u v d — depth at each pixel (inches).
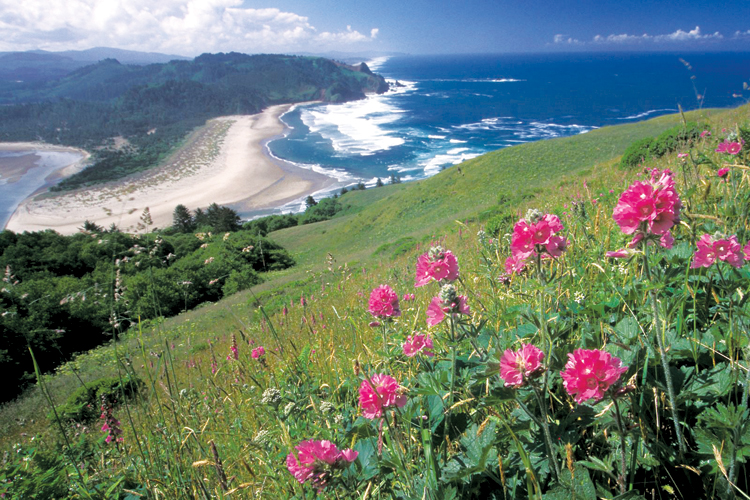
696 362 58.4
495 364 53.3
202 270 1044.5
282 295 739.4
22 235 1359.5
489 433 60.3
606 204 206.1
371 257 1034.7
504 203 736.3
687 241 84.7
